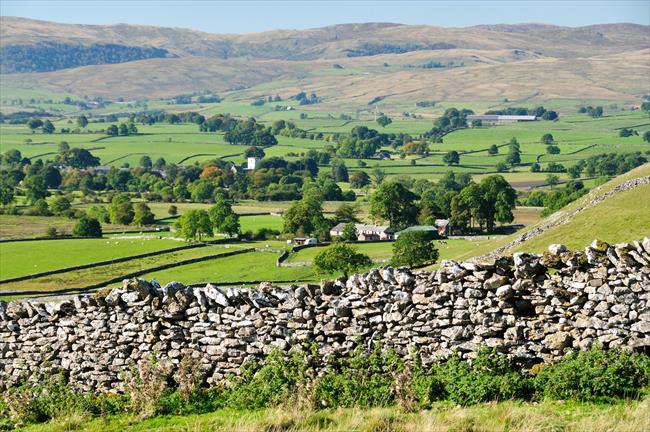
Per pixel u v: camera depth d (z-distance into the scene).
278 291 19.33
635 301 17.50
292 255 136.62
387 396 17.62
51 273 123.56
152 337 19.97
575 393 16.81
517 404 16.67
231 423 16.84
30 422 19.23
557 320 17.89
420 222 177.00
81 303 20.66
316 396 17.83
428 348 18.30
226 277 117.75
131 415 18.41
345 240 158.12
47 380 20.55
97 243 150.62
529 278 18.08
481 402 17.06
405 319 18.41
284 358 18.86
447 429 15.64
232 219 165.00
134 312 20.22
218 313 19.61
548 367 17.55
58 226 180.00
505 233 167.75
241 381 19.02
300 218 169.25
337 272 116.94
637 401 16.22
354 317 18.78
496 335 18.02
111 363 20.34
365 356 18.45
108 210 196.88
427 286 18.41
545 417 15.66
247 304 19.45
